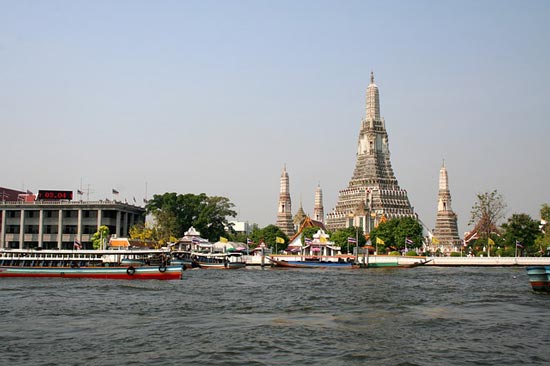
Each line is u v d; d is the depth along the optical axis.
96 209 175.38
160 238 167.88
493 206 190.00
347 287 81.94
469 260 159.38
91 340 40.16
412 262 160.62
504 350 37.94
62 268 95.19
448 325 47.22
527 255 179.00
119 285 81.06
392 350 37.75
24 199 198.00
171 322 47.75
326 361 34.84
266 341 40.03
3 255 111.69
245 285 84.75
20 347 37.94
